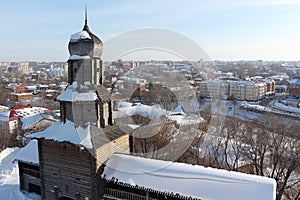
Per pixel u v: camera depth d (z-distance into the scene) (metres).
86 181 18.89
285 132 36.53
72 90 18.75
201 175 17.77
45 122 48.75
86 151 18.27
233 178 17.23
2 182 27.34
